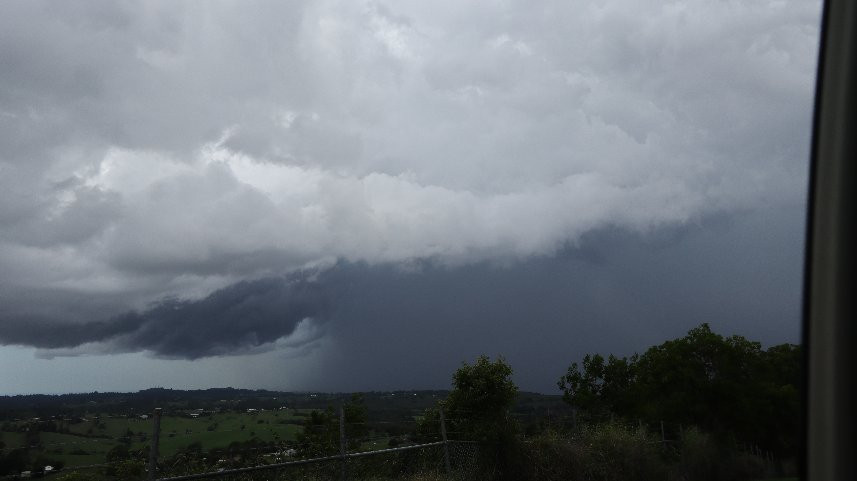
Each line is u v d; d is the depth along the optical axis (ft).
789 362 91.45
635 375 101.86
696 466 74.54
